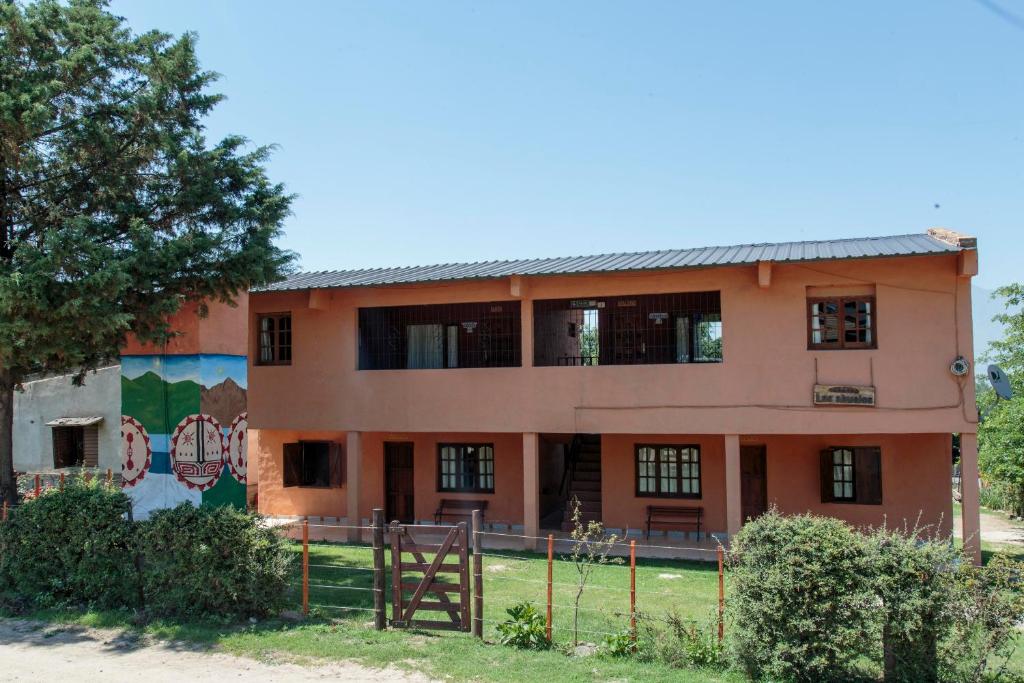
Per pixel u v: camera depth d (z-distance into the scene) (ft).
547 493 67.21
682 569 44.60
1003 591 23.66
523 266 54.03
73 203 38.86
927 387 44.32
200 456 39.73
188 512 32.48
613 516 57.21
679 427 48.37
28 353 34.83
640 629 28.07
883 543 24.35
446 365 57.06
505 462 60.34
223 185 42.14
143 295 37.06
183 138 39.88
